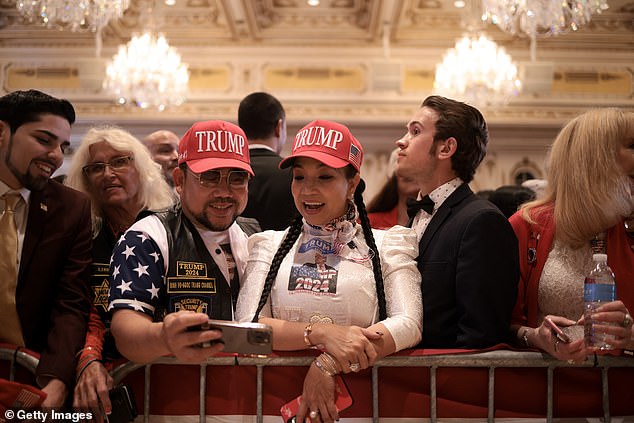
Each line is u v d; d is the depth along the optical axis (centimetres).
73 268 233
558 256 234
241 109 365
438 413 205
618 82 1048
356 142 217
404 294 206
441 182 241
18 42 1042
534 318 235
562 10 616
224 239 227
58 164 237
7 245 226
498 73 826
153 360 201
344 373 204
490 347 205
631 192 229
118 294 200
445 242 221
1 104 230
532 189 400
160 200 280
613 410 211
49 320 230
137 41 824
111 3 600
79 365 211
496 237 214
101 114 1034
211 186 212
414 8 945
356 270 208
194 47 1052
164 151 473
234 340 177
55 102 236
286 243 213
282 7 970
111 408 199
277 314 208
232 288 223
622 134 229
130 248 206
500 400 207
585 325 197
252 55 1054
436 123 240
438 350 203
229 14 948
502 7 625
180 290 211
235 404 205
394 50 1045
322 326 194
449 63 843
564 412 210
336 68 1051
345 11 977
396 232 223
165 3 954
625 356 209
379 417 204
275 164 337
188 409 205
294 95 1046
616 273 225
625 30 1011
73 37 1033
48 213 233
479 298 208
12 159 229
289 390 205
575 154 231
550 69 1011
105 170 265
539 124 1034
